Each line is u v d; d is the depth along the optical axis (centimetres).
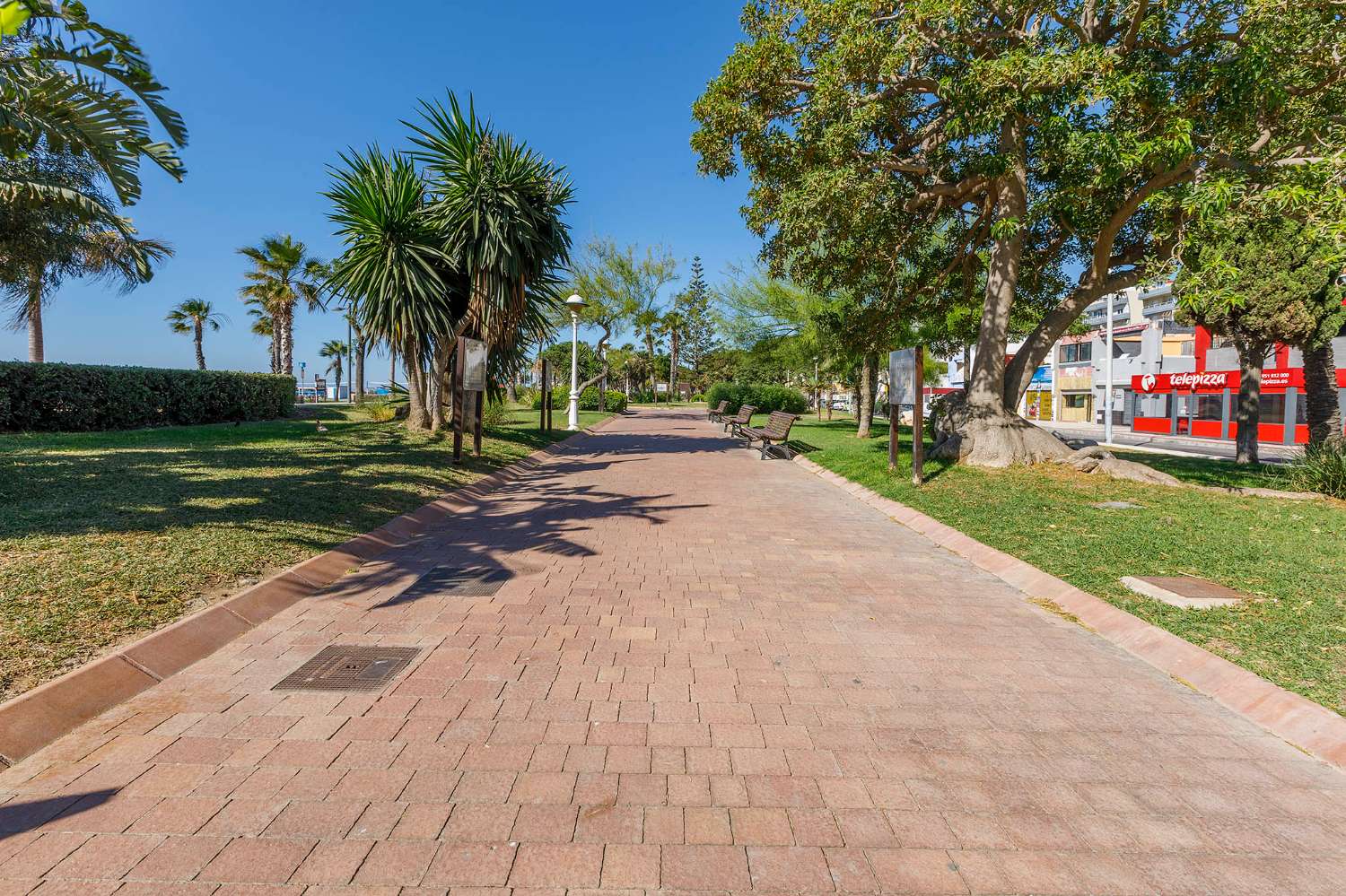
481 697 321
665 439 1944
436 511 758
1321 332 1209
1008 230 850
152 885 196
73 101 516
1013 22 898
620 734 291
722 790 252
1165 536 621
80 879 198
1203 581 491
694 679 348
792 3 988
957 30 896
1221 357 2717
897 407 1055
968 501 816
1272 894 204
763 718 308
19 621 344
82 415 1332
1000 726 307
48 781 246
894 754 280
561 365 5775
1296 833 234
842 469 1166
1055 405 4309
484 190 1248
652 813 237
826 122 1016
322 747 274
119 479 718
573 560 582
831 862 214
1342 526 664
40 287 1255
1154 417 3073
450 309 1402
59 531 498
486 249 1230
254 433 1359
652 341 7094
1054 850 222
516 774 259
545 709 311
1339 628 398
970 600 491
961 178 1193
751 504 884
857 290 1470
